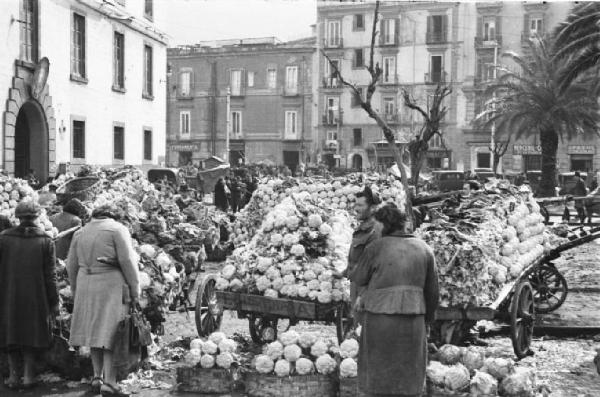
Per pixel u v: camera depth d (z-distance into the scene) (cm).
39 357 770
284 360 697
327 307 780
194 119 7231
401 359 532
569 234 1234
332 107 6762
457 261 776
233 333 970
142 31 3506
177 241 1109
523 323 869
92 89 3027
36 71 2533
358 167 6625
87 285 690
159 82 3809
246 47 7006
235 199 3247
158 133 3806
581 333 998
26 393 718
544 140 3903
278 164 6875
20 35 2495
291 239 813
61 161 2762
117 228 697
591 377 789
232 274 820
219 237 1825
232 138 7119
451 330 795
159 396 704
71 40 2852
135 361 702
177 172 3344
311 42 6831
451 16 6394
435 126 1123
